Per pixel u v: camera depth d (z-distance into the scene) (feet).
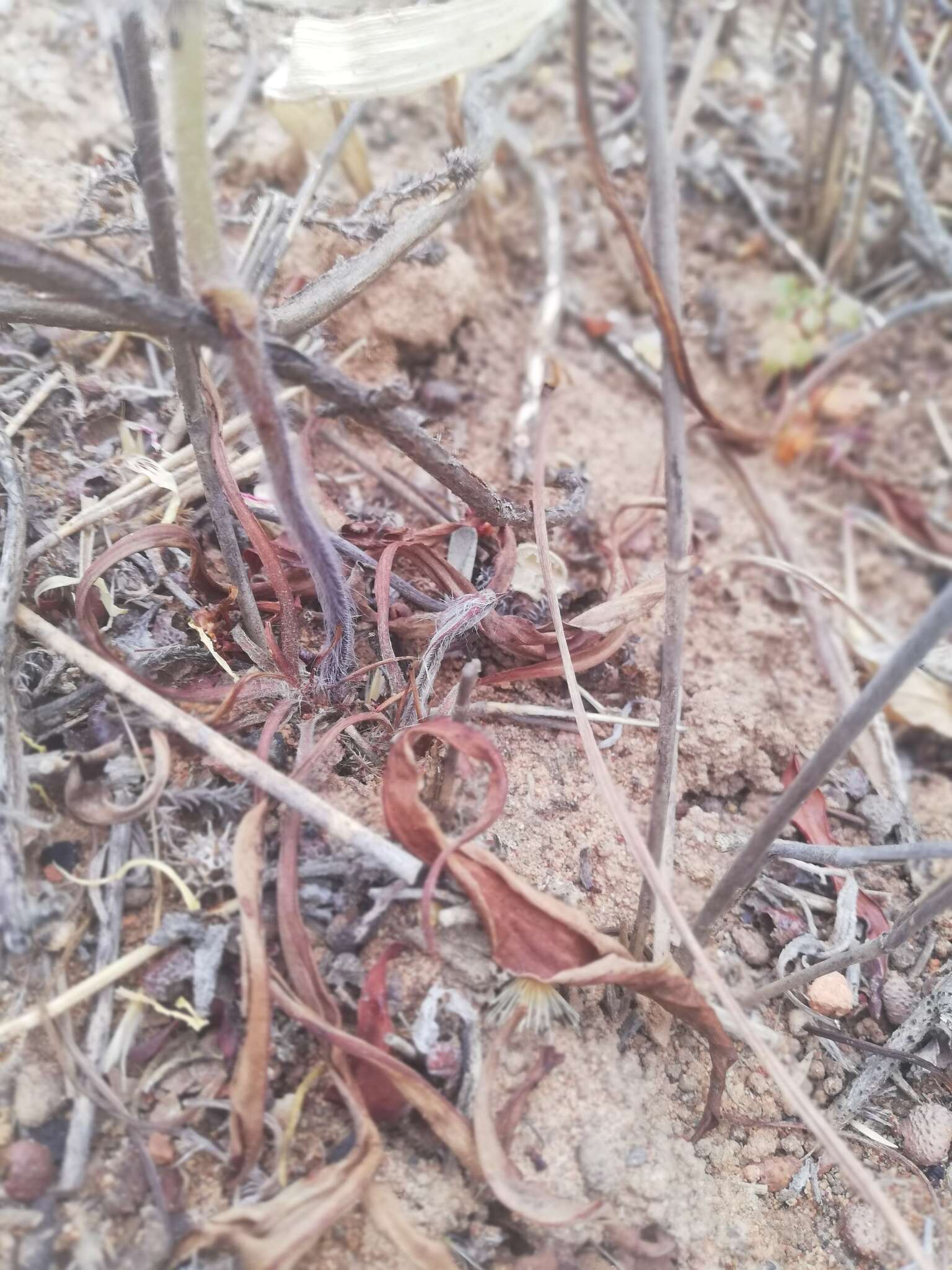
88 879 0.42
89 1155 0.39
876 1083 0.47
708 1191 0.43
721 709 0.57
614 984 0.40
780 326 0.85
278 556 0.49
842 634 0.71
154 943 0.41
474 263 0.80
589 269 0.87
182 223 0.32
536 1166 0.40
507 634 0.50
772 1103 0.46
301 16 0.56
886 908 0.53
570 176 0.90
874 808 0.57
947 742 0.65
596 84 0.94
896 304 0.90
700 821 0.53
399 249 0.53
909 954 0.51
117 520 0.51
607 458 0.74
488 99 0.73
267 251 0.59
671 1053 0.45
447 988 0.41
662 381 0.34
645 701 0.56
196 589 0.49
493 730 0.51
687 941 0.36
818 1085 0.47
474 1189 0.40
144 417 0.58
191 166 0.31
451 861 0.39
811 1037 0.48
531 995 0.40
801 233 0.91
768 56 0.96
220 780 0.44
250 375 0.33
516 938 0.39
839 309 0.85
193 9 0.29
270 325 0.41
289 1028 0.41
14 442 0.53
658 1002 0.41
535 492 0.49
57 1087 0.39
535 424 0.70
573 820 0.49
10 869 0.39
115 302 0.31
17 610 0.44
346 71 0.56
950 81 0.92
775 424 0.82
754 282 0.89
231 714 0.46
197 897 0.42
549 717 0.53
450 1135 0.37
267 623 0.49
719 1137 0.45
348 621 0.44
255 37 0.69
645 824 0.50
